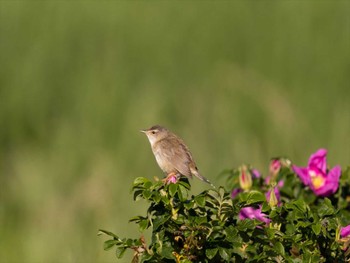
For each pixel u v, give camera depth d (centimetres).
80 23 1758
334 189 669
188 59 1658
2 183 1303
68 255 1042
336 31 1744
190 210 532
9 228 1184
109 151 1343
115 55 1658
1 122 1470
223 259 534
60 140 1358
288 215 543
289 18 1788
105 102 1453
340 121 1354
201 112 1437
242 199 535
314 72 1598
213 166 1272
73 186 1259
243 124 1390
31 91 1532
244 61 1662
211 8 1827
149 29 1747
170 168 841
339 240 546
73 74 1598
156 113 1435
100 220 1148
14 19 1739
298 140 1340
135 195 543
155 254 518
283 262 532
